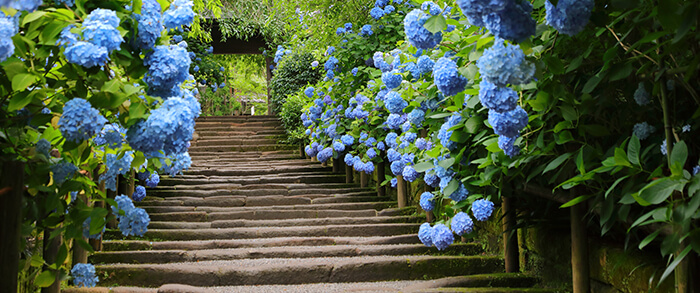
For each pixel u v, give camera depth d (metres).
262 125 12.26
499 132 1.85
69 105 1.48
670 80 1.79
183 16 1.67
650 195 1.49
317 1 6.19
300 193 7.05
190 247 4.55
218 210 5.96
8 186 1.48
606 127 2.18
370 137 6.04
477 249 4.38
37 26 1.45
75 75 1.57
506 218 3.58
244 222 5.45
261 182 7.57
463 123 2.75
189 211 5.95
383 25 5.60
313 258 4.31
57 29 1.44
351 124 6.32
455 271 3.94
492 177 2.83
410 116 3.29
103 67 1.65
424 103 3.29
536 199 3.23
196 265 3.98
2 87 1.59
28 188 1.79
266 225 5.45
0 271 1.45
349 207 6.16
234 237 5.03
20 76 1.47
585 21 1.38
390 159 4.98
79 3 1.50
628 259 2.46
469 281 3.48
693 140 1.86
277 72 12.05
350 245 4.61
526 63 1.51
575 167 2.41
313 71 11.48
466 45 2.21
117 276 3.75
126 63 1.56
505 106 1.62
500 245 4.07
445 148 3.02
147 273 3.77
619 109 2.13
